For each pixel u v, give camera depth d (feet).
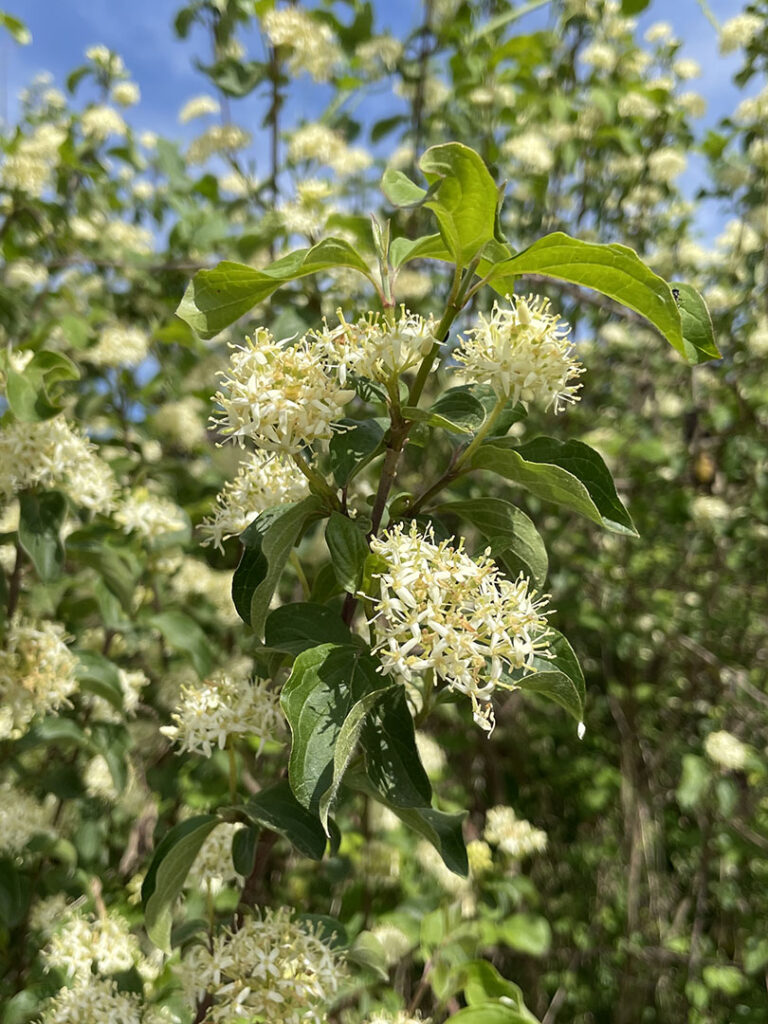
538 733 16.02
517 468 4.52
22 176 13.74
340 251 4.34
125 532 9.46
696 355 4.50
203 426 13.24
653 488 17.70
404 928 9.61
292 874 10.95
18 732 8.07
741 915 14.90
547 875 15.38
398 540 4.21
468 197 4.14
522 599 4.20
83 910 8.94
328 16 15.92
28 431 6.97
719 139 18.53
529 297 4.72
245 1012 4.66
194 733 5.14
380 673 4.09
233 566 12.76
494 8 18.48
